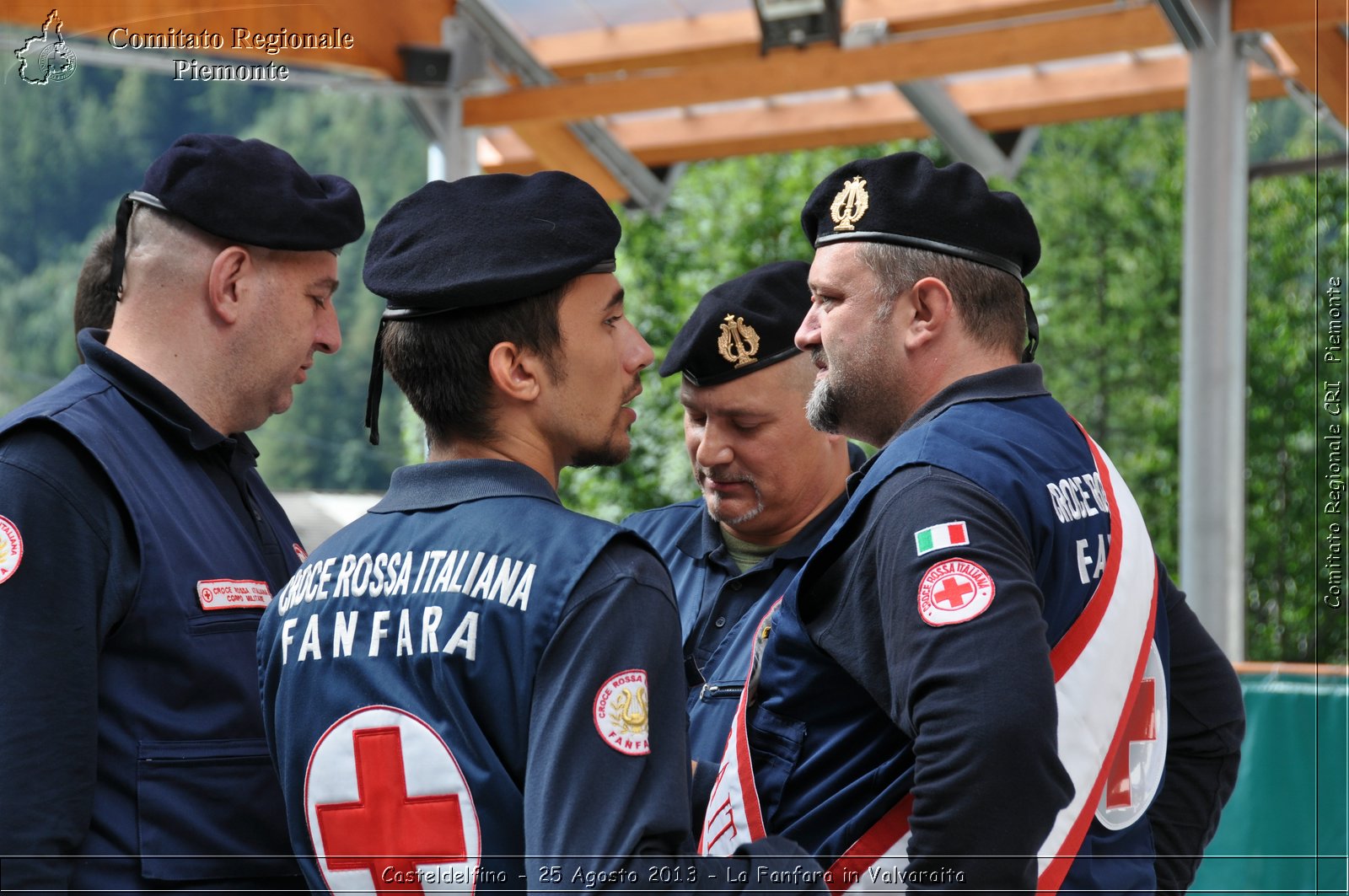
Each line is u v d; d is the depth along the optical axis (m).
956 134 12.86
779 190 21.95
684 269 21.58
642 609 2.73
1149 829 3.57
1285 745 7.16
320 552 3.02
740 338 4.23
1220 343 9.56
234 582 3.54
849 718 3.18
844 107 13.95
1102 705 3.12
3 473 3.25
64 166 22.89
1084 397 24.89
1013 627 2.77
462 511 2.89
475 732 2.70
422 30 10.27
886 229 3.35
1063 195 26.31
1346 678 7.14
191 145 3.70
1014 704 2.69
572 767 2.58
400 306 2.99
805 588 3.20
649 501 18.30
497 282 2.87
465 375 2.94
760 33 10.88
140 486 3.43
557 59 11.68
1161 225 25.72
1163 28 9.89
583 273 2.96
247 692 3.45
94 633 3.24
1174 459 23.22
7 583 3.17
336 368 23.53
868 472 3.23
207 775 3.37
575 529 2.79
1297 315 20.75
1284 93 13.02
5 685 3.12
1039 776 2.68
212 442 3.68
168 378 3.69
